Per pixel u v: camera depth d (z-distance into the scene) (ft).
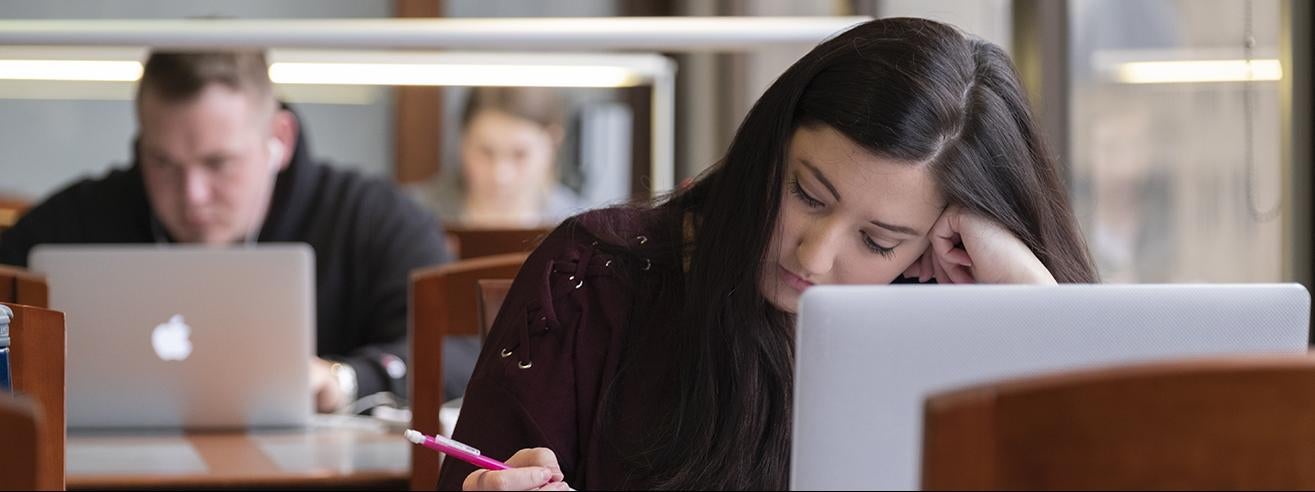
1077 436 2.43
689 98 19.47
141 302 7.72
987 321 3.19
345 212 11.15
